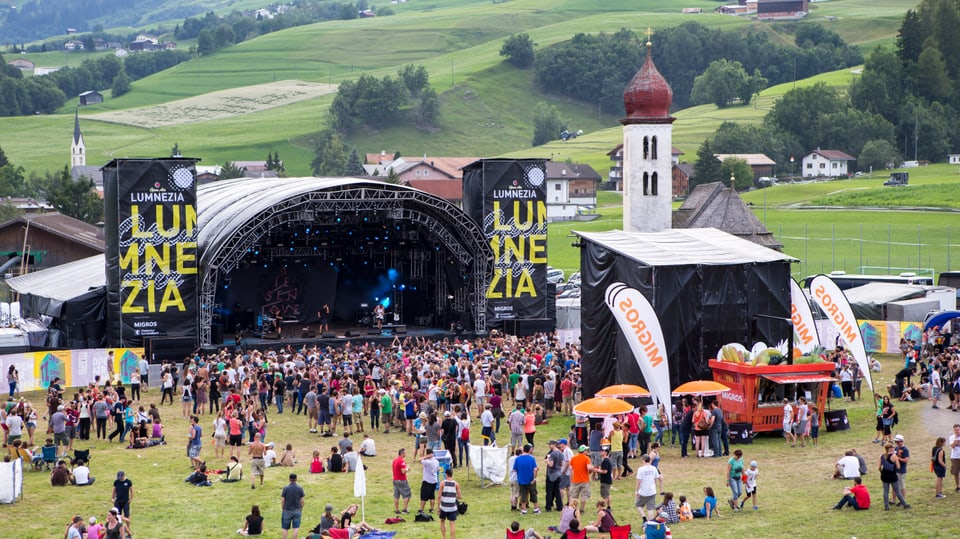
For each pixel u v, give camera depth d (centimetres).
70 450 4303
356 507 3036
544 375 4928
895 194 16712
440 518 3030
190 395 5066
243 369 5266
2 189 19738
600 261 4950
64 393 5641
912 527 2986
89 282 7431
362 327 8106
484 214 7581
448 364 5412
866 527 3005
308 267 8106
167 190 6556
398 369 5353
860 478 3250
